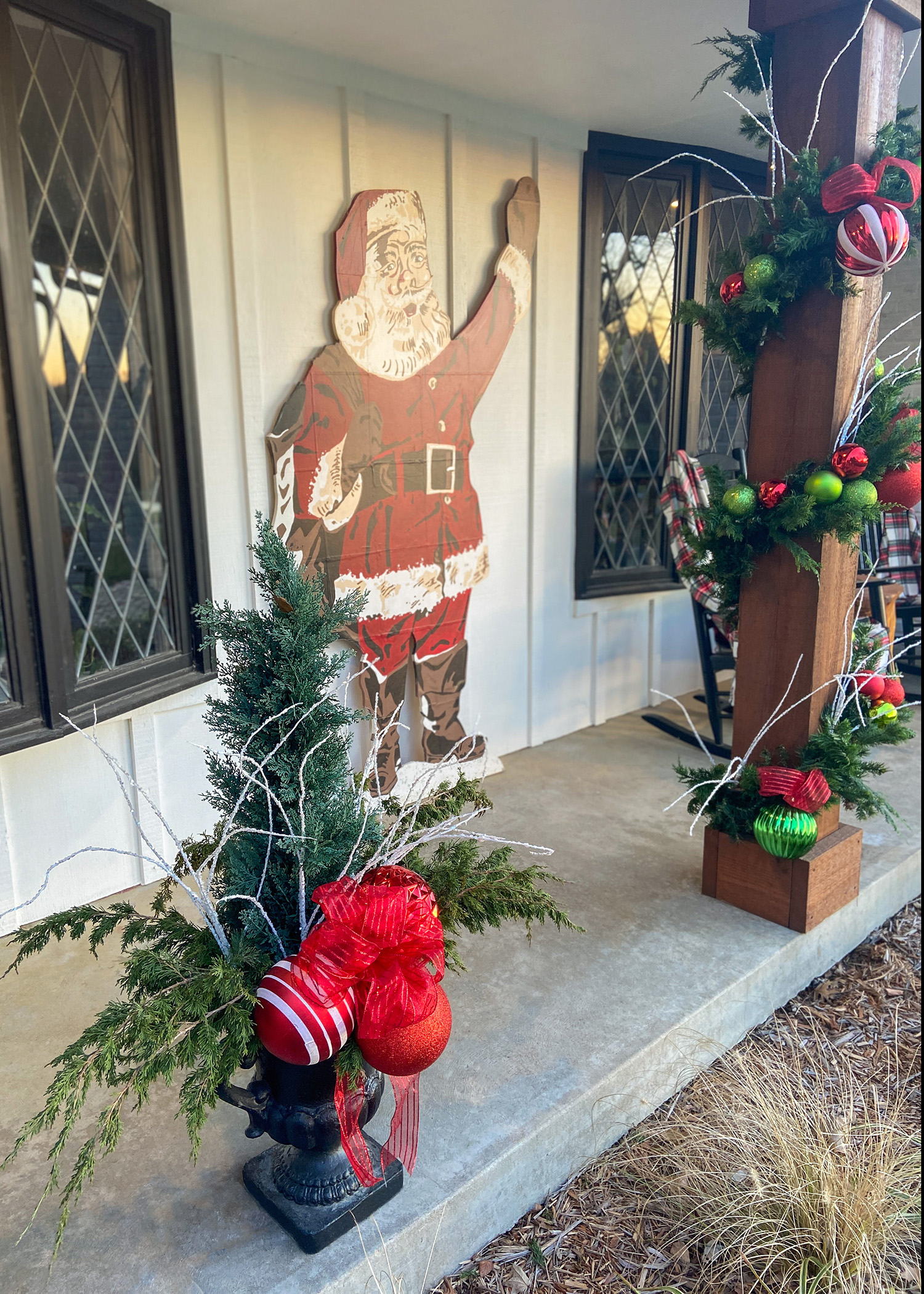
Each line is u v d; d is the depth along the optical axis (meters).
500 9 2.51
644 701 4.48
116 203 2.44
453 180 3.19
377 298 3.00
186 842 1.70
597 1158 1.93
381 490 3.13
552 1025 2.09
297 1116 1.48
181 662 2.76
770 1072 2.07
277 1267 1.49
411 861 1.65
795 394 2.34
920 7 2.24
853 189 2.08
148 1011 1.28
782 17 2.22
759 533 2.43
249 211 2.70
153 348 2.58
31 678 2.27
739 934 2.49
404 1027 1.33
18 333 2.11
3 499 2.16
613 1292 1.62
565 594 3.98
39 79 2.20
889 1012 2.46
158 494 2.66
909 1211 1.70
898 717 2.56
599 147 3.63
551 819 3.25
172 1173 1.70
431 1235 1.59
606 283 3.84
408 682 3.45
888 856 2.93
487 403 3.51
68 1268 1.49
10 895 2.48
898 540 4.80
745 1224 1.68
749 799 2.53
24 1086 1.94
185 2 2.42
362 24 2.59
